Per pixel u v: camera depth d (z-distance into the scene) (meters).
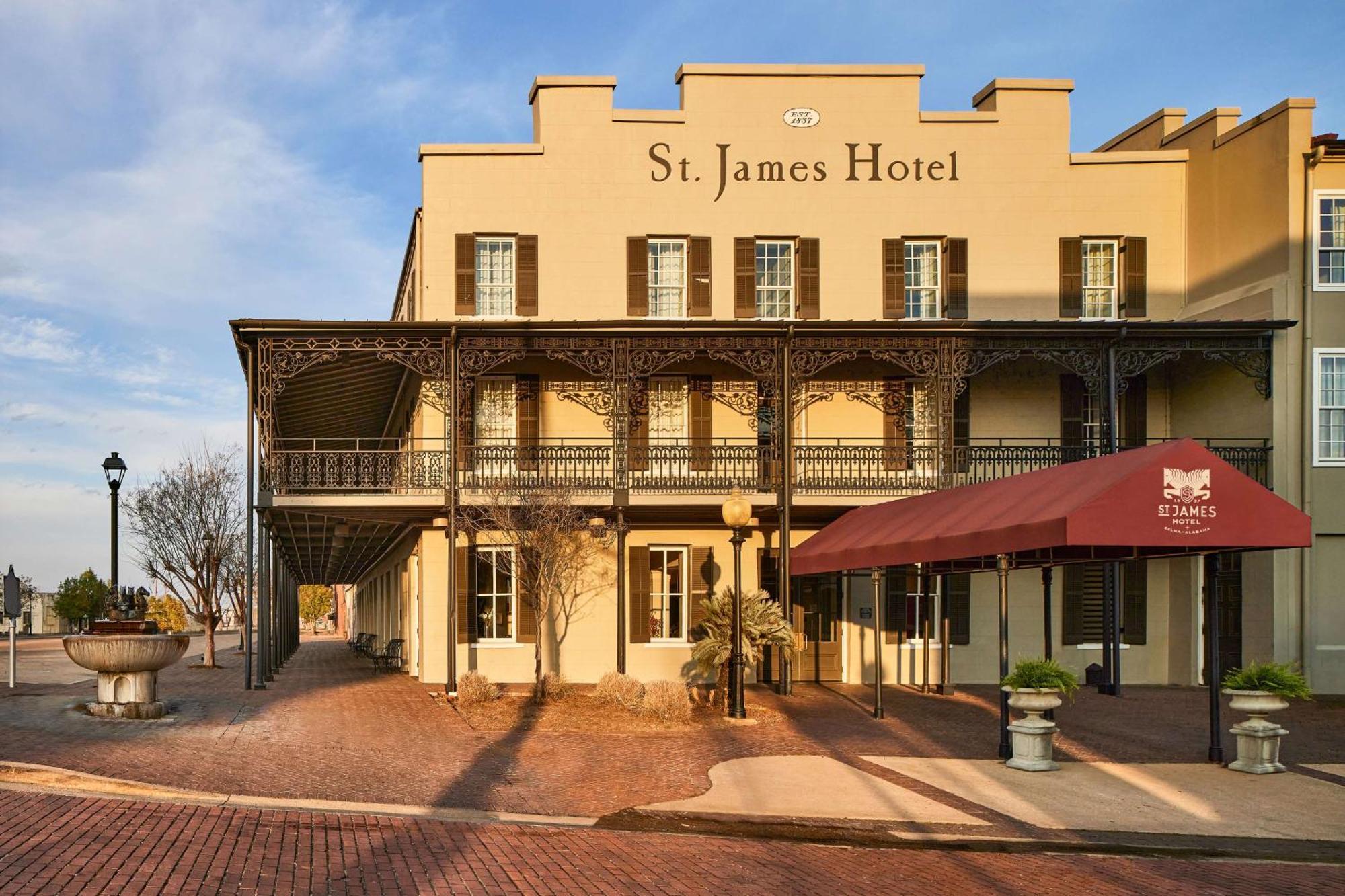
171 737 13.09
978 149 22.55
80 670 24.38
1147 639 21.98
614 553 21.08
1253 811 10.54
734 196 22.03
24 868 7.30
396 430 27.75
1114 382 19.62
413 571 22.91
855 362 21.88
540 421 21.20
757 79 22.25
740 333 19.30
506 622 21.12
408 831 9.09
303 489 20.56
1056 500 12.33
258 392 18.62
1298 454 19.97
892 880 8.05
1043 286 22.42
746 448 20.14
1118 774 12.26
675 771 12.09
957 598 21.86
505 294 21.55
